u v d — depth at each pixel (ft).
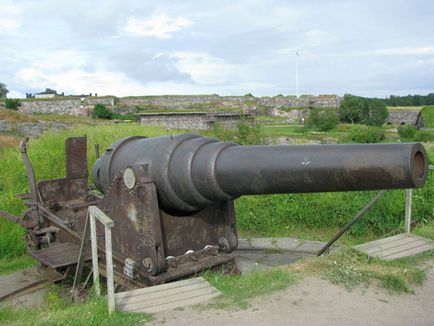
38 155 31.76
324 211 23.70
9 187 27.66
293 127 124.36
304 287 12.91
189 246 15.21
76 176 19.81
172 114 114.52
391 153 10.30
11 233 22.00
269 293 12.53
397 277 13.55
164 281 13.83
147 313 11.36
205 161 13.41
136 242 14.28
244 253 20.18
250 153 12.92
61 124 78.89
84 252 13.98
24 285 17.03
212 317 11.14
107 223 11.20
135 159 15.02
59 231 17.46
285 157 12.13
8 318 12.61
